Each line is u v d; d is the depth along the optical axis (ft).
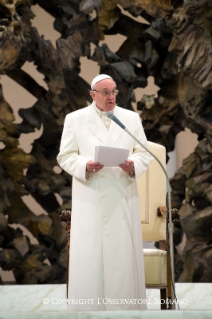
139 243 52.90
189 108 92.89
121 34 96.58
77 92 96.84
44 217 95.35
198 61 91.04
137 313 37.14
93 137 53.98
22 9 93.66
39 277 93.56
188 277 91.45
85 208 52.29
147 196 65.46
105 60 94.89
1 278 94.89
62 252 94.89
